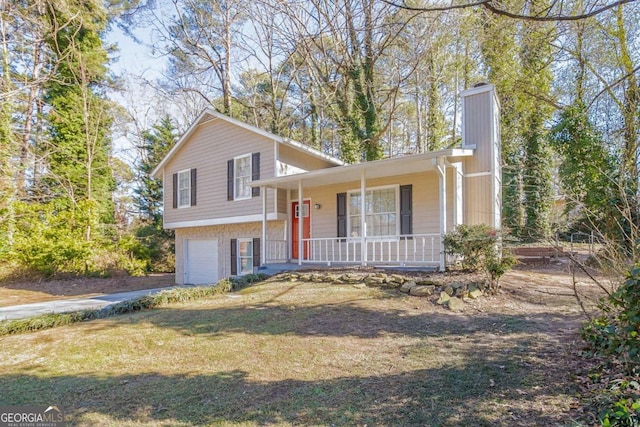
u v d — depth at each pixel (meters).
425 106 22.33
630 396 2.92
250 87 24.39
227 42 20.83
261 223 13.45
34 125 19.14
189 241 16.19
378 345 4.95
